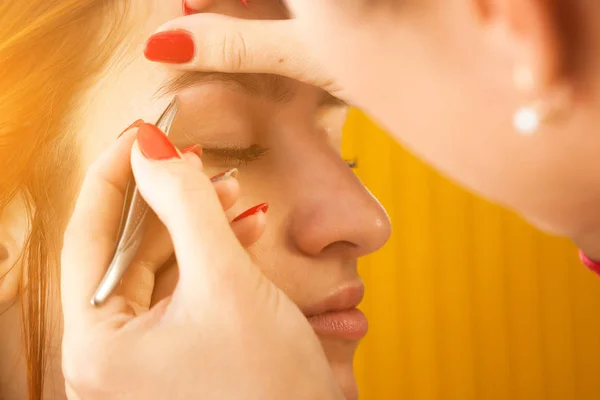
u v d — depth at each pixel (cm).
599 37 41
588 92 43
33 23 89
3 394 93
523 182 48
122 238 61
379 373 247
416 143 51
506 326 254
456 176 51
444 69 46
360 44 49
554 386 256
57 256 88
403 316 250
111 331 57
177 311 56
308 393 55
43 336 89
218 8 86
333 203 90
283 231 89
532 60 43
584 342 260
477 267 254
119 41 86
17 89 88
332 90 71
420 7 46
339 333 94
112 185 66
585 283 260
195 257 56
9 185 88
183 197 57
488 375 251
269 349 55
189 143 85
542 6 41
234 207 87
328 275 93
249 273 56
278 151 91
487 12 44
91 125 86
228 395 54
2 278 90
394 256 251
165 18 85
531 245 258
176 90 83
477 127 47
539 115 44
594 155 45
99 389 56
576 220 50
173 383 54
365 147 251
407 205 251
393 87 49
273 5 88
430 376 249
